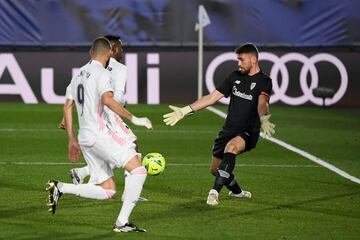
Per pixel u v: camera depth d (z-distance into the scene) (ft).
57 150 147.33
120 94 100.48
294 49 229.86
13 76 228.22
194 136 168.96
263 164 136.15
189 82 229.86
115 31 229.66
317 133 176.65
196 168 130.41
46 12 228.43
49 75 228.63
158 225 88.58
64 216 92.32
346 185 117.39
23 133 168.45
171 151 148.97
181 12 229.66
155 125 186.39
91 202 100.73
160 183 116.47
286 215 95.14
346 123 195.11
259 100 100.32
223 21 229.45
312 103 229.86
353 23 229.45
